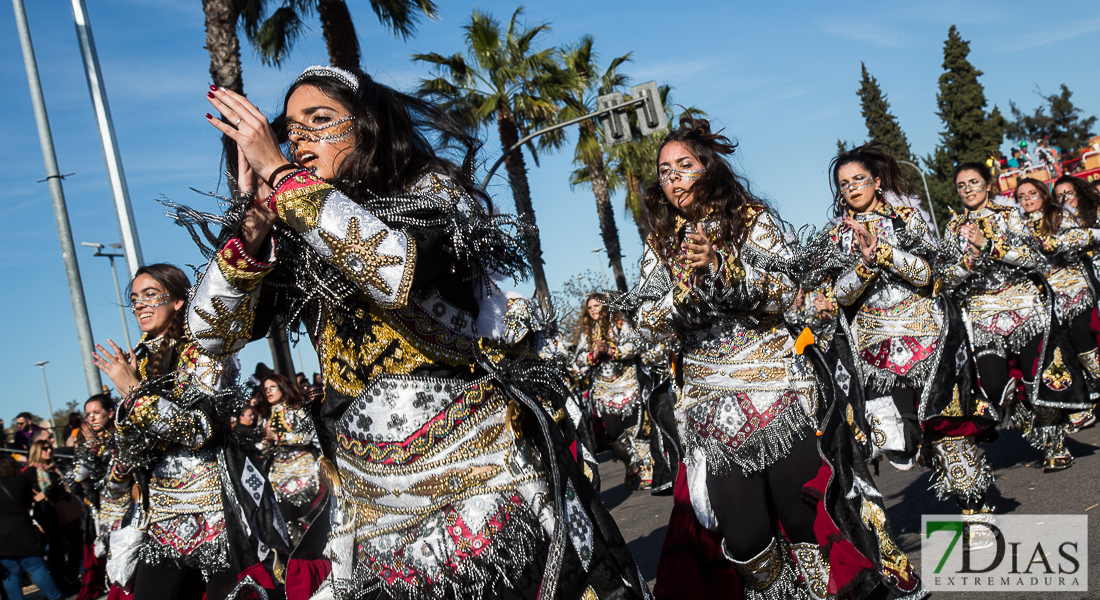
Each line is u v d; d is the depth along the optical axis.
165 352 3.76
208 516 3.76
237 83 11.98
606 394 9.30
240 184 1.97
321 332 2.06
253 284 1.95
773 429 3.12
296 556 2.32
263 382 7.13
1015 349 5.88
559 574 1.91
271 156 1.87
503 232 2.09
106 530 4.47
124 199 11.06
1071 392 5.76
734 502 3.16
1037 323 5.79
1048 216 7.08
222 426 3.90
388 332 1.96
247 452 3.92
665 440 3.51
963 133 57.44
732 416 3.17
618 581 2.00
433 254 1.92
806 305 4.33
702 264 3.02
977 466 4.55
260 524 3.79
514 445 2.01
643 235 3.49
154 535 3.78
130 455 3.73
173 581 3.81
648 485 8.90
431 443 1.95
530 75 21.16
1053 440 5.93
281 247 1.99
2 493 7.70
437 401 1.96
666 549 3.37
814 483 3.06
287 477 6.89
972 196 5.98
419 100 2.21
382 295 1.80
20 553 7.68
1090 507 4.75
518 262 2.15
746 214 3.21
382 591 2.00
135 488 3.84
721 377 3.21
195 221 1.91
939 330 4.52
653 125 14.73
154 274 3.74
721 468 3.18
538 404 2.04
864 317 4.68
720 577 3.34
